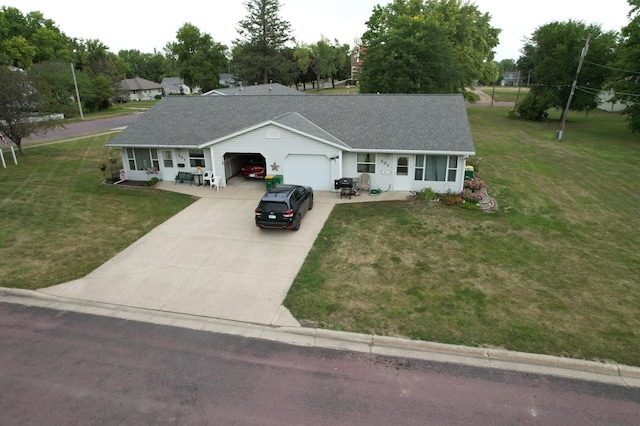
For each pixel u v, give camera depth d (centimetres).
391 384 797
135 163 2355
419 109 2262
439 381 806
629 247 1458
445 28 4116
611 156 2994
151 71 13200
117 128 4750
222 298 1126
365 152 2025
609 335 947
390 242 1498
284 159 2114
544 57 4806
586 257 1375
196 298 1127
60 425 700
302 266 1312
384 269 1288
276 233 1591
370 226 1653
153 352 901
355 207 1886
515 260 1350
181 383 802
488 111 6056
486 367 848
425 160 2020
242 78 7875
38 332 973
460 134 2020
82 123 5275
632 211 1839
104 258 1375
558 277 1233
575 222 1705
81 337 955
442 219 1731
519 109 5150
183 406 742
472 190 2055
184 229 1638
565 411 727
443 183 2047
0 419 711
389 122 2184
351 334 955
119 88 8250
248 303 1099
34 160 2908
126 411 732
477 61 5172
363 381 806
